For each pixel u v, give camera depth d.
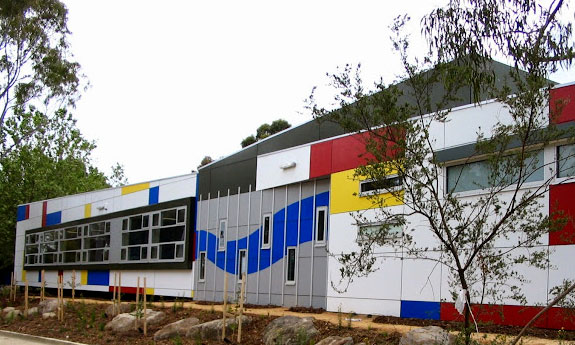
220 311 14.50
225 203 19.12
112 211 25.11
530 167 9.79
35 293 28.98
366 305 13.62
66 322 16.14
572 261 9.88
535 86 6.96
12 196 33.62
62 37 32.16
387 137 7.30
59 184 35.59
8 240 33.62
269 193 17.42
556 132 7.39
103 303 19.31
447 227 7.33
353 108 7.50
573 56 7.83
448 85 7.43
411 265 12.66
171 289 20.81
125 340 13.22
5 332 15.85
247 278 17.64
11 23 29.44
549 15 7.93
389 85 7.29
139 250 22.67
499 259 7.70
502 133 7.23
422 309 12.29
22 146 34.22
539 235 7.38
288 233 16.52
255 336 11.93
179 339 12.16
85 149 39.12
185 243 20.30
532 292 10.35
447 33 8.34
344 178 14.63
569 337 9.35
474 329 7.68
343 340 10.05
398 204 12.18
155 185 22.70
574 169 9.88
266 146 17.94
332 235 14.80
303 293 15.65
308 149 16.08
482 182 11.29
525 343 8.59
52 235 29.36
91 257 25.81
